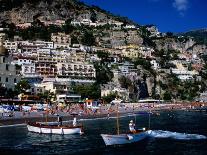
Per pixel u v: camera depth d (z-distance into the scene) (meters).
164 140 98.75
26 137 102.88
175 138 101.94
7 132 112.12
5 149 84.69
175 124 146.25
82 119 161.62
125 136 92.25
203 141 97.75
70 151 83.19
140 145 91.50
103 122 151.88
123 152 82.88
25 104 192.25
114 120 163.25
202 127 133.00
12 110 163.62
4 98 197.00
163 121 162.75
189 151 84.56
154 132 106.38
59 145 90.75
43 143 93.44
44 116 152.00
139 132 97.00
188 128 129.25
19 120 135.88
